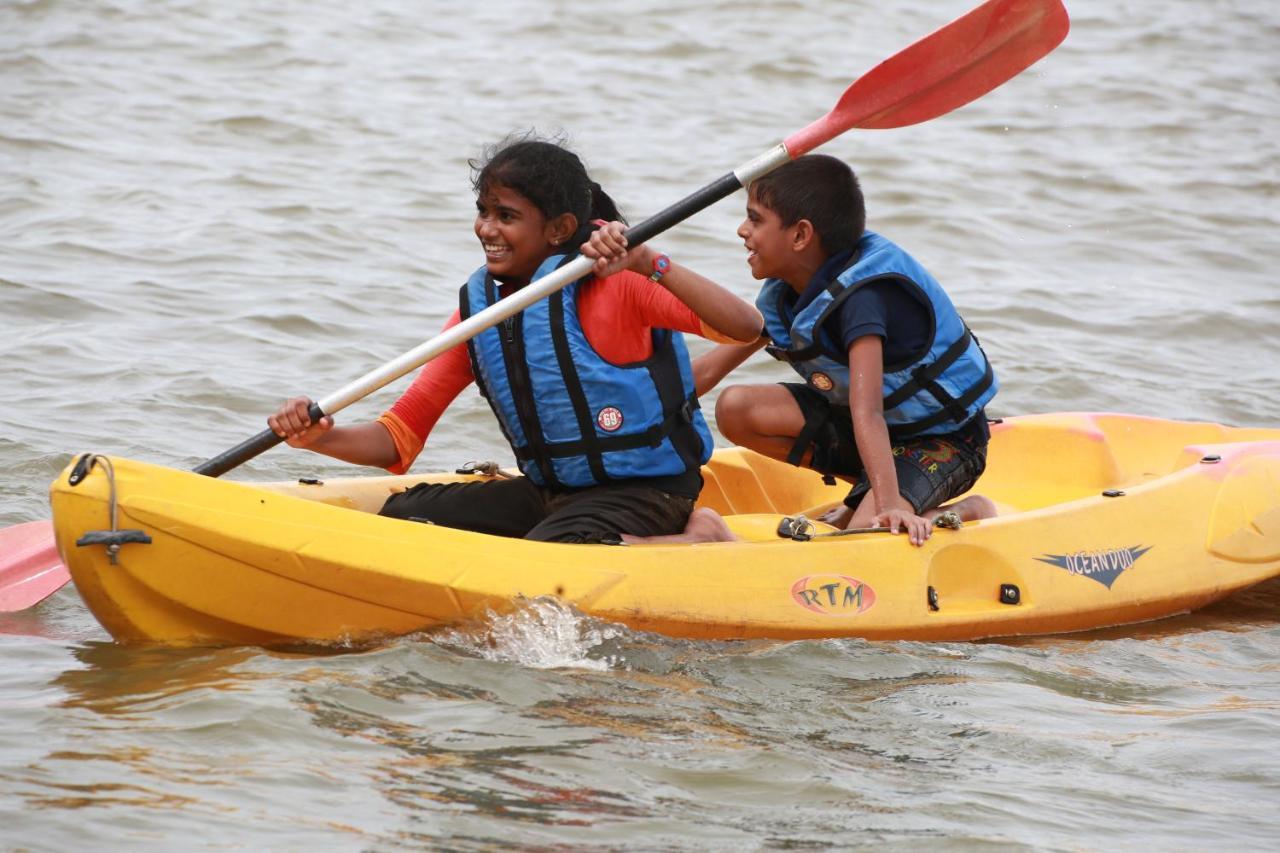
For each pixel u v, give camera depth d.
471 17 45.16
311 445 12.73
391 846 8.59
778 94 39.88
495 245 12.52
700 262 27.50
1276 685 12.31
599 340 12.37
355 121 35.03
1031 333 25.00
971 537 13.52
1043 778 10.05
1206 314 26.38
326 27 42.66
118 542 10.93
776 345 14.64
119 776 9.19
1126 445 18.00
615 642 11.82
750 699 11.12
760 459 16.52
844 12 47.44
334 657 11.27
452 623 11.66
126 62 37.72
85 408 18.52
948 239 30.33
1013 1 14.00
